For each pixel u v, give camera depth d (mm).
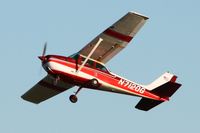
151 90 86938
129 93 85375
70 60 81125
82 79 81375
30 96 91000
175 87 87188
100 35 80250
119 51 82500
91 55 82812
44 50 80625
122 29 79438
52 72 80312
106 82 83062
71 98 82312
